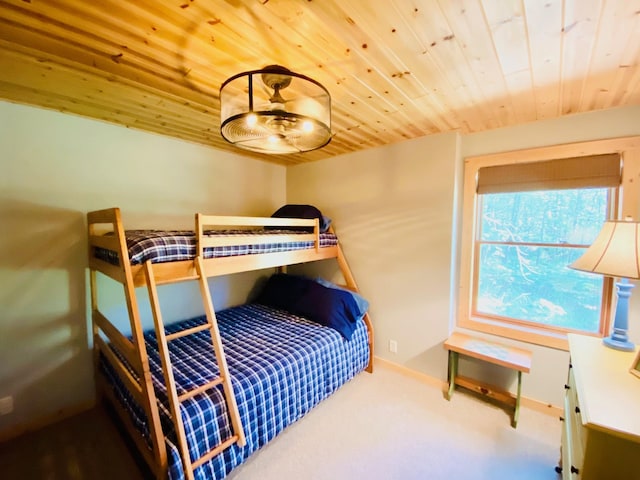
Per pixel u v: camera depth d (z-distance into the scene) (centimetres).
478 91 175
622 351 147
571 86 167
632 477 92
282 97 134
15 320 200
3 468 176
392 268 291
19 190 199
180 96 186
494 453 189
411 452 190
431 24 115
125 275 151
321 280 327
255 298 357
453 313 267
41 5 104
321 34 122
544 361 225
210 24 116
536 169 226
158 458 138
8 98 188
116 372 199
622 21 111
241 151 318
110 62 145
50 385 215
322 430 210
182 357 207
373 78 159
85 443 195
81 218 224
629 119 193
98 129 230
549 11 107
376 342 306
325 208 346
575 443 124
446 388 262
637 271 127
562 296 226
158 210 268
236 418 160
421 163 269
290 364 203
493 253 255
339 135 261
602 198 208
